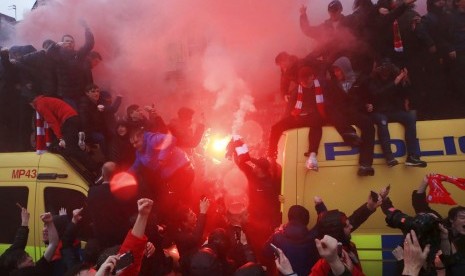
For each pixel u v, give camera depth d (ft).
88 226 18.12
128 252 9.14
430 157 15.99
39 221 18.72
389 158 15.97
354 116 16.30
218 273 13.41
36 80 21.06
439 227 9.48
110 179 15.44
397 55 20.11
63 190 18.79
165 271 13.93
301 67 17.39
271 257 13.98
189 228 15.67
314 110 17.06
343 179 16.31
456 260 10.46
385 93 16.63
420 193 14.74
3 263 13.74
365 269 15.39
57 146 19.80
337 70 18.12
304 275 13.52
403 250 9.34
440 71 20.45
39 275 13.99
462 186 13.74
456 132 16.02
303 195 16.46
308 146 16.76
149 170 16.58
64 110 19.22
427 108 20.65
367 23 20.04
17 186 19.33
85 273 10.85
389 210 10.22
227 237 14.55
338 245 9.10
